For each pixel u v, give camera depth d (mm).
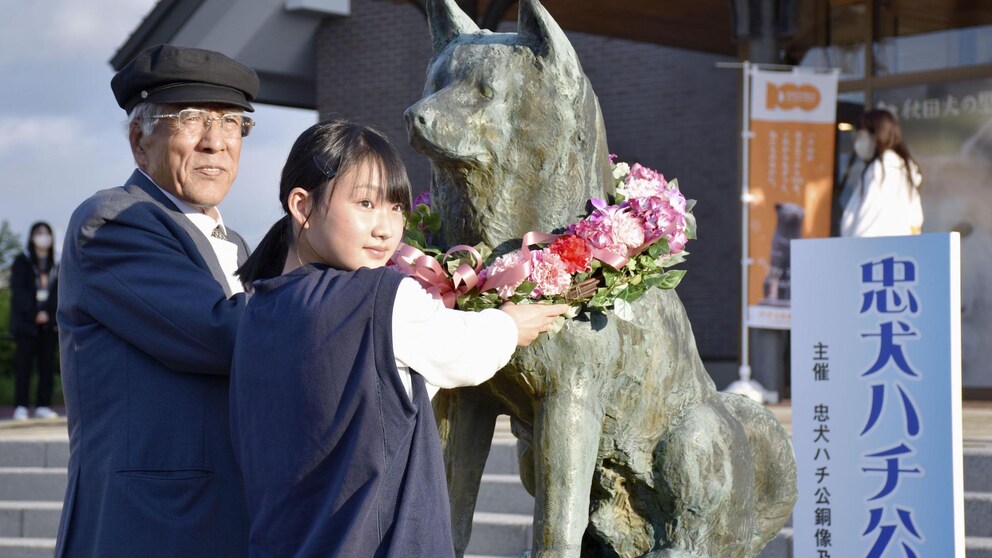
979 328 9102
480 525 5355
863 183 7531
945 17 9164
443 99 2406
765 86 8383
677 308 2766
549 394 2518
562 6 9922
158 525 2301
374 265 2154
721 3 9711
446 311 2111
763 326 8422
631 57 13883
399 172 2146
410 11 13352
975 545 4699
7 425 8453
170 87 2512
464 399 2707
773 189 8422
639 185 2590
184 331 2285
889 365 3494
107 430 2369
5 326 14484
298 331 1981
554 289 2385
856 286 3553
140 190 2525
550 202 2479
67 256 2469
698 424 2713
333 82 13742
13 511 6359
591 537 2900
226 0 12852
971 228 9117
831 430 3578
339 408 1948
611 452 2689
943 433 3418
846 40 9445
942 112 9156
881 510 3508
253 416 2006
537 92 2432
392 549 1904
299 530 1952
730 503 2779
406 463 1977
